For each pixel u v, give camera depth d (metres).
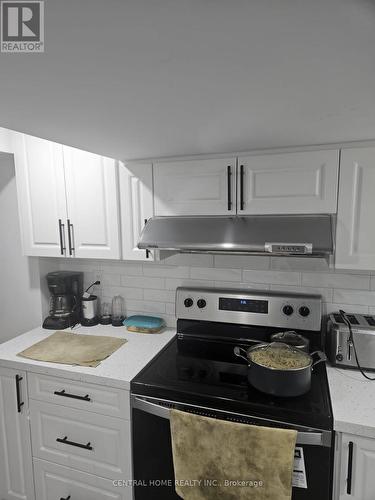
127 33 0.59
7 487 1.75
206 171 1.59
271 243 1.35
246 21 0.55
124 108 0.99
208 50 0.65
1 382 1.67
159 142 1.40
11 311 2.22
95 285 2.22
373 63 0.71
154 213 1.71
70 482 1.59
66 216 1.86
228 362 1.60
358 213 1.41
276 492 1.16
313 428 1.16
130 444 1.44
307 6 0.51
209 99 0.92
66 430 1.57
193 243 1.46
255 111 1.02
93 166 1.77
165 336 1.94
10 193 2.09
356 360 1.48
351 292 1.73
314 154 1.43
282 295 1.75
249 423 1.21
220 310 1.83
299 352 1.40
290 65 0.72
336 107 0.99
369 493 1.15
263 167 1.50
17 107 0.98
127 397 1.42
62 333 1.98
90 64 0.71
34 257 2.10
